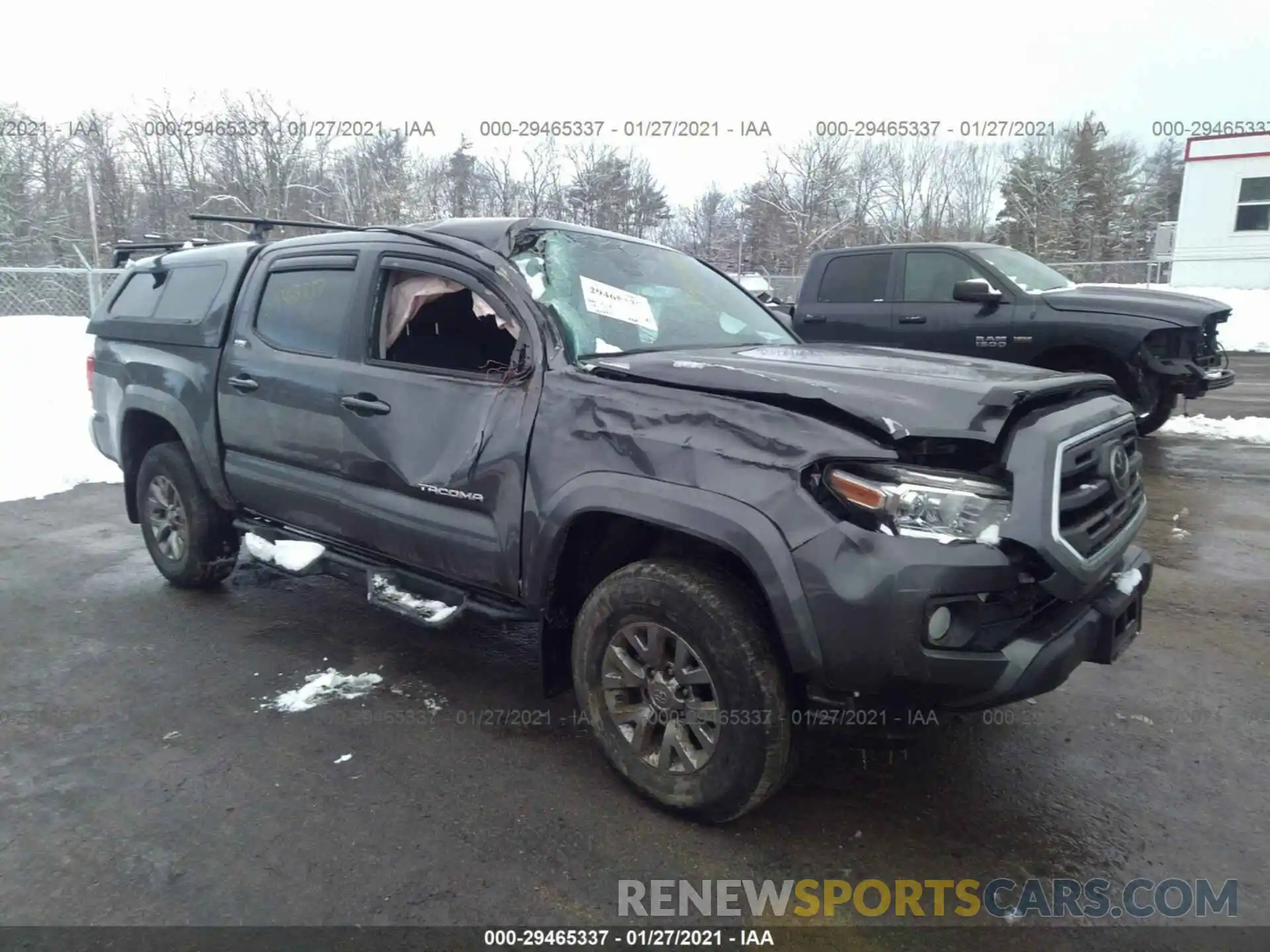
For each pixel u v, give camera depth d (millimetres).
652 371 2891
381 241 3766
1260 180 23312
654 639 2818
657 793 2850
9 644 4297
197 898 2473
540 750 3287
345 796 2980
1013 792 3002
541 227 3672
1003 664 2383
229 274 4457
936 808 2914
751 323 4117
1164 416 8398
